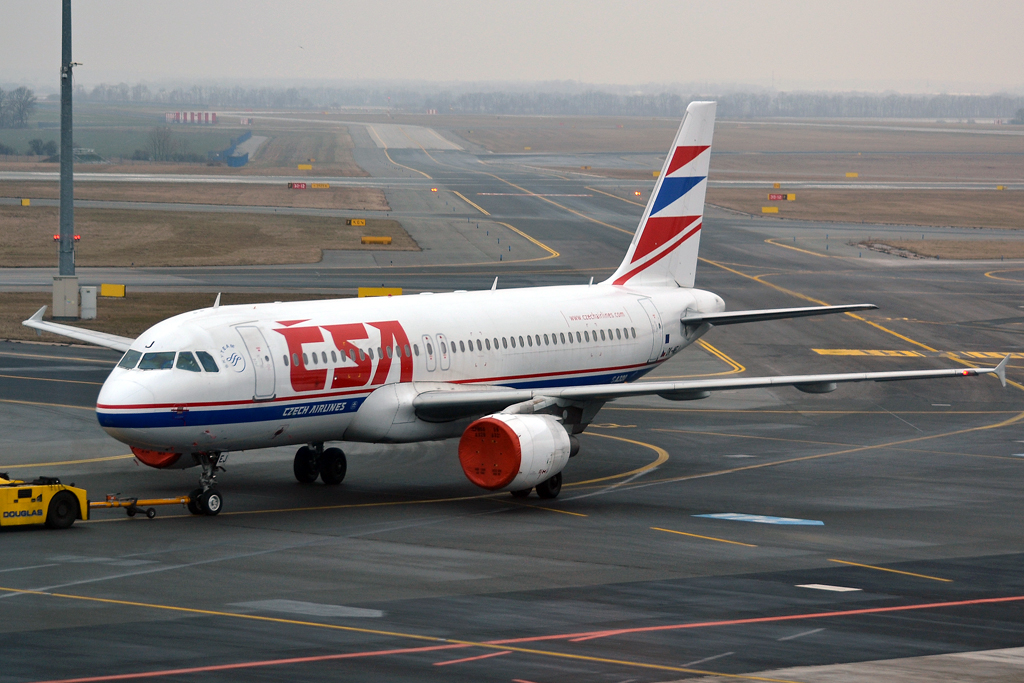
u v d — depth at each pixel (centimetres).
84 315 17362
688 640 5022
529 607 5528
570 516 7919
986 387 14538
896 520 7931
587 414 9094
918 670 4656
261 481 9181
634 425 12119
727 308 19662
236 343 7875
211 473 7956
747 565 6525
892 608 5644
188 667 4522
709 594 5847
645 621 5312
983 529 7669
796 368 15262
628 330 10619
